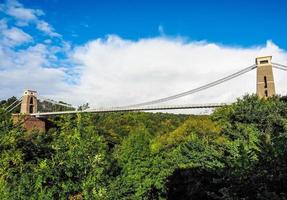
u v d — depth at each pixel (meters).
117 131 68.44
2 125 22.69
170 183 26.02
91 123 17.91
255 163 8.02
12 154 21.45
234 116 32.03
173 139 39.97
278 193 7.64
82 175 15.71
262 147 8.10
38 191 14.68
